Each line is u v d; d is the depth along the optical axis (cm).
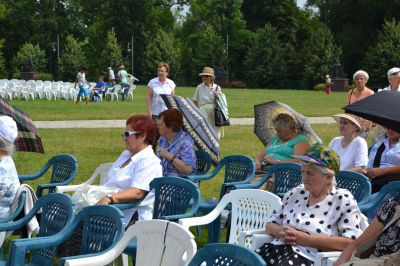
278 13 10350
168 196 725
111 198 721
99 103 4247
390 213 504
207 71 1670
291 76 8919
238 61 10219
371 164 908
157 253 523
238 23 10362
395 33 7919
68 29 10406
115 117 3047
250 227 688
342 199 566
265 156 981
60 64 8806
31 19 10056
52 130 2459
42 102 4312
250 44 9944
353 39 9369
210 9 10475
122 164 770
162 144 964
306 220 567
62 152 1836
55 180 945
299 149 957
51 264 588
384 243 497
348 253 518
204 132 1104
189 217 690
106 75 8688
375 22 9450
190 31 10850
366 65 8069
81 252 566
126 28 9956
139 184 736
